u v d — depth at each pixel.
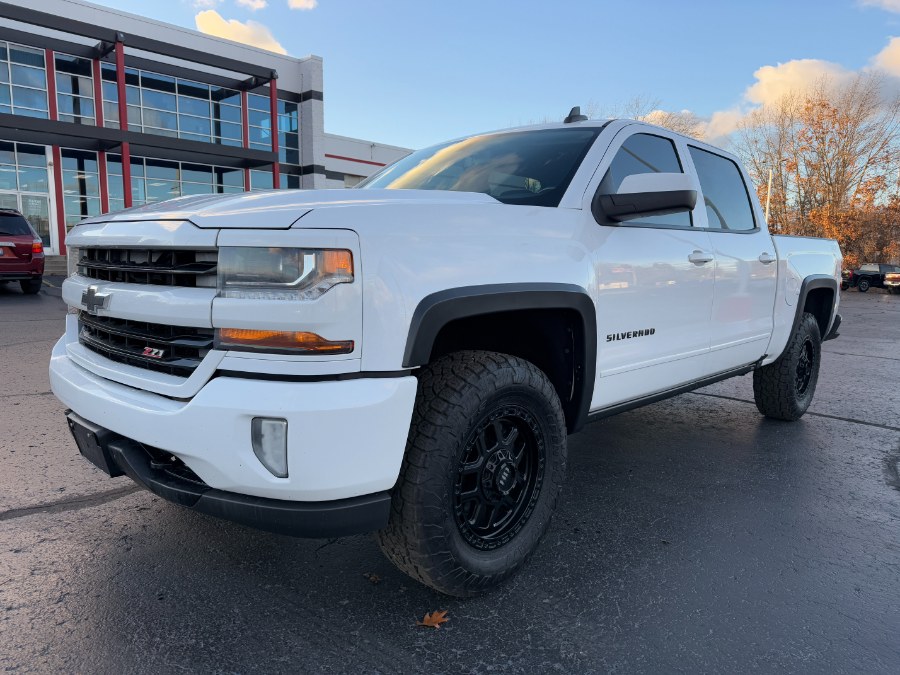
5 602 2.25
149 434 1.98
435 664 1.97
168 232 2.02
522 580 2.49
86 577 2.43
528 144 3.15
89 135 21.06
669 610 2.29
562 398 2.74
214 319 1.88
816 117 39.47
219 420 1.83
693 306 3.35
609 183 2.91
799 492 3.47
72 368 2.49
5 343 7.55
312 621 2.18
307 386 1.81
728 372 3.93
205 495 1.94
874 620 2.26
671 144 3.48
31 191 22.19
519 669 1.96
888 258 40.41
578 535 2.89
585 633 2.15
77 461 3.63
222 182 26.88
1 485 3.27
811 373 5.05
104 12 22.88
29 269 13.26
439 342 2.46
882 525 3.07
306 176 29.42
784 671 1.97
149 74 24.34
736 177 4.14
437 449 2.04
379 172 3.66
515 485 2.42
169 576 2.45
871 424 4.95
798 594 2.42
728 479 3.65
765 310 4.15
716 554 2.73
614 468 3.81
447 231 2.13
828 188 39.75
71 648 2.01
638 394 3.10
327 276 1.82
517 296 2.24
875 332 12.54
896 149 38.53
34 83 21.80
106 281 2.34
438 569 2.11
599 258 2.69
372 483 1.89
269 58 27.83
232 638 2.08
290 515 1.85
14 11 18.97
